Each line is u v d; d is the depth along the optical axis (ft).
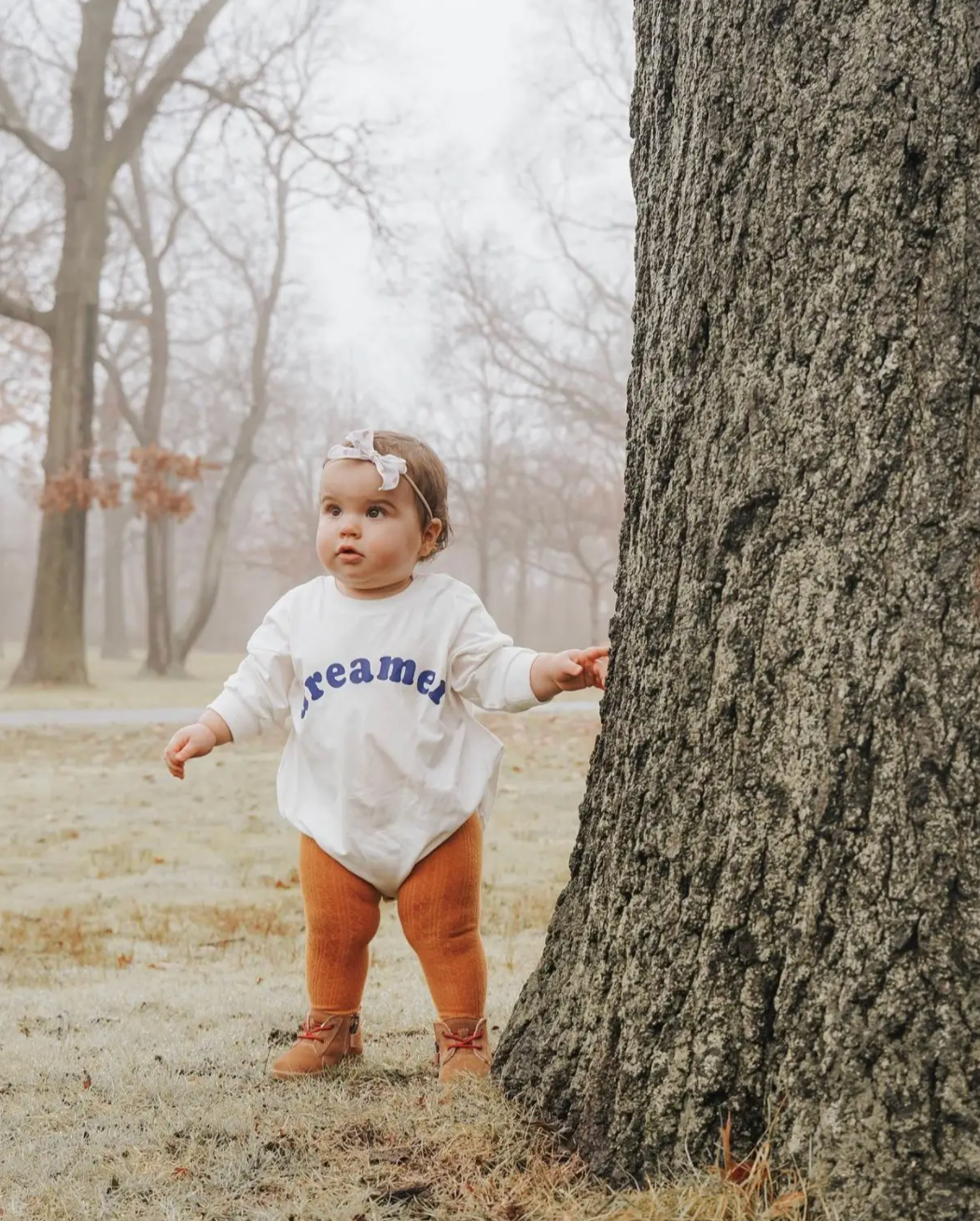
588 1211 7.05
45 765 45.14
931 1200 6.32
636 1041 7.55
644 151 9.02
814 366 7.22
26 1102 9.81
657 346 8.47
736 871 7.21
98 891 22.70
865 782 6.81
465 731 10.52
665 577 8.05
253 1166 8.25
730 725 7.43
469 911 10.33
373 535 10.37
